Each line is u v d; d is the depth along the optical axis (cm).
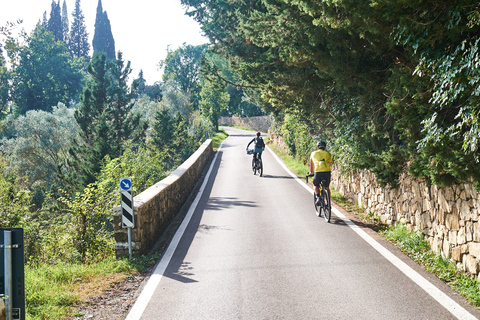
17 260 362
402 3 548
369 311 487
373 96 969
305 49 983
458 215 616
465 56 531
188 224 1049
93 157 3181
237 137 5697
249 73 1538
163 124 4269
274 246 795
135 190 1997
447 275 596
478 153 532
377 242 791
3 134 5253
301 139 2223
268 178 1864
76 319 496
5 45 2441
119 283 636
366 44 893
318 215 1063
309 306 509
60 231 1055
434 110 643
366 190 1124
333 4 757
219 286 594
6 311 354
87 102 3716
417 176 705
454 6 524
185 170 1484
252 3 1752
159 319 492
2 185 2264
